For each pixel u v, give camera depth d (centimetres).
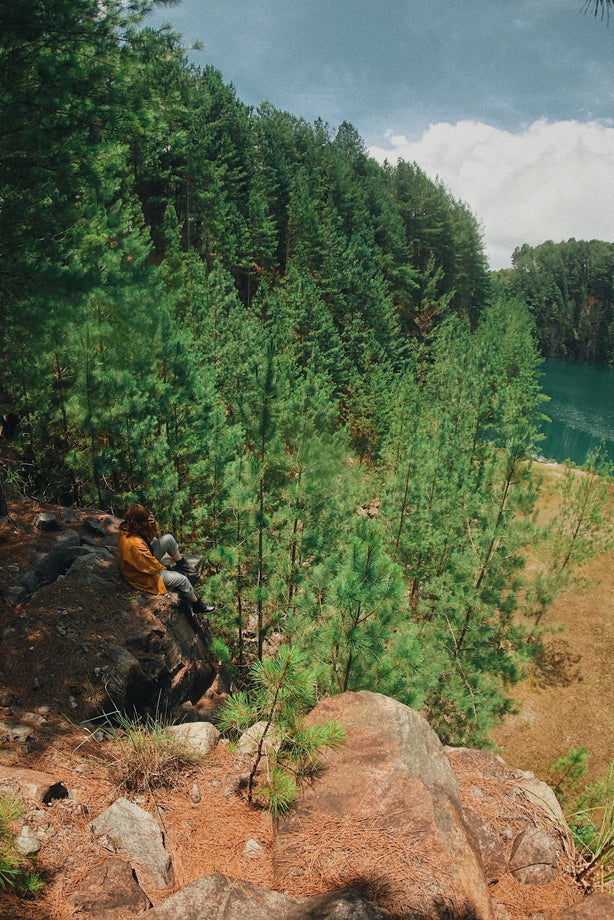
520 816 372
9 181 624
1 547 645
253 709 379
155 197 5072
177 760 407
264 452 975
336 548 1139
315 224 6184
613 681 1836
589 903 288
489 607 1288
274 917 252
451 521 1625
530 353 7212
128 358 1145
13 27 542
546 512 2742
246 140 6944
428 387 4984
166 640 603
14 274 607
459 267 8494
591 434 6369
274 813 349
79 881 274
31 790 325
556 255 15875
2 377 912
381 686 639
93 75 592
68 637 528
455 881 278
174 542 736
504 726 1681
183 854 326
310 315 4531
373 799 333
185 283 3228
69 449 1120
